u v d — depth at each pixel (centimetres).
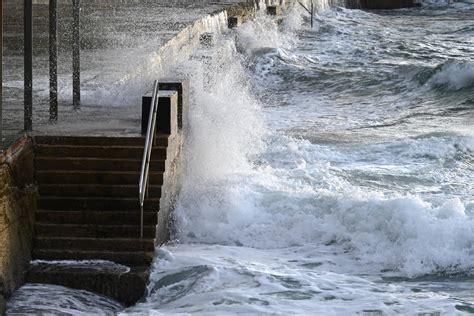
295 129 4097
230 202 2561
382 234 2402
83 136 2322
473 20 8438
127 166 2302
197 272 2170
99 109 2858
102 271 2139
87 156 2312
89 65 3806
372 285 2134
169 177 2386
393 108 4744
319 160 3328
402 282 2197
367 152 3450
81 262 2200
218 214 2539
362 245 2388
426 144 3506
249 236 2497
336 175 3073
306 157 3338
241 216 2538
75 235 2233
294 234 2495
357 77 5469
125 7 6369
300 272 2194
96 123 2584
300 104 4944
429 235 2342
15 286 2092
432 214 2409
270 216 2544
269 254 2383
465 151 3441
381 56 6406
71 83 3334
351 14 8631
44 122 2592
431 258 2300
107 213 2247
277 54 6075
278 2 8188
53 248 2219
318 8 8325
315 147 3444
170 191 2409
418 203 2428
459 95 4950
